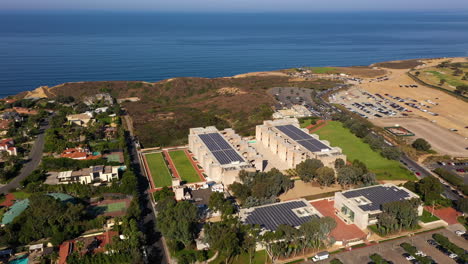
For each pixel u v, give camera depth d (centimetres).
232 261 13450
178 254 13762
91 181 19512
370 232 15438
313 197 18550
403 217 15112
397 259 13600
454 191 19425
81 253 13400
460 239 14938
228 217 15475
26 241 14138
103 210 16862
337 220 16525
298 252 14012
